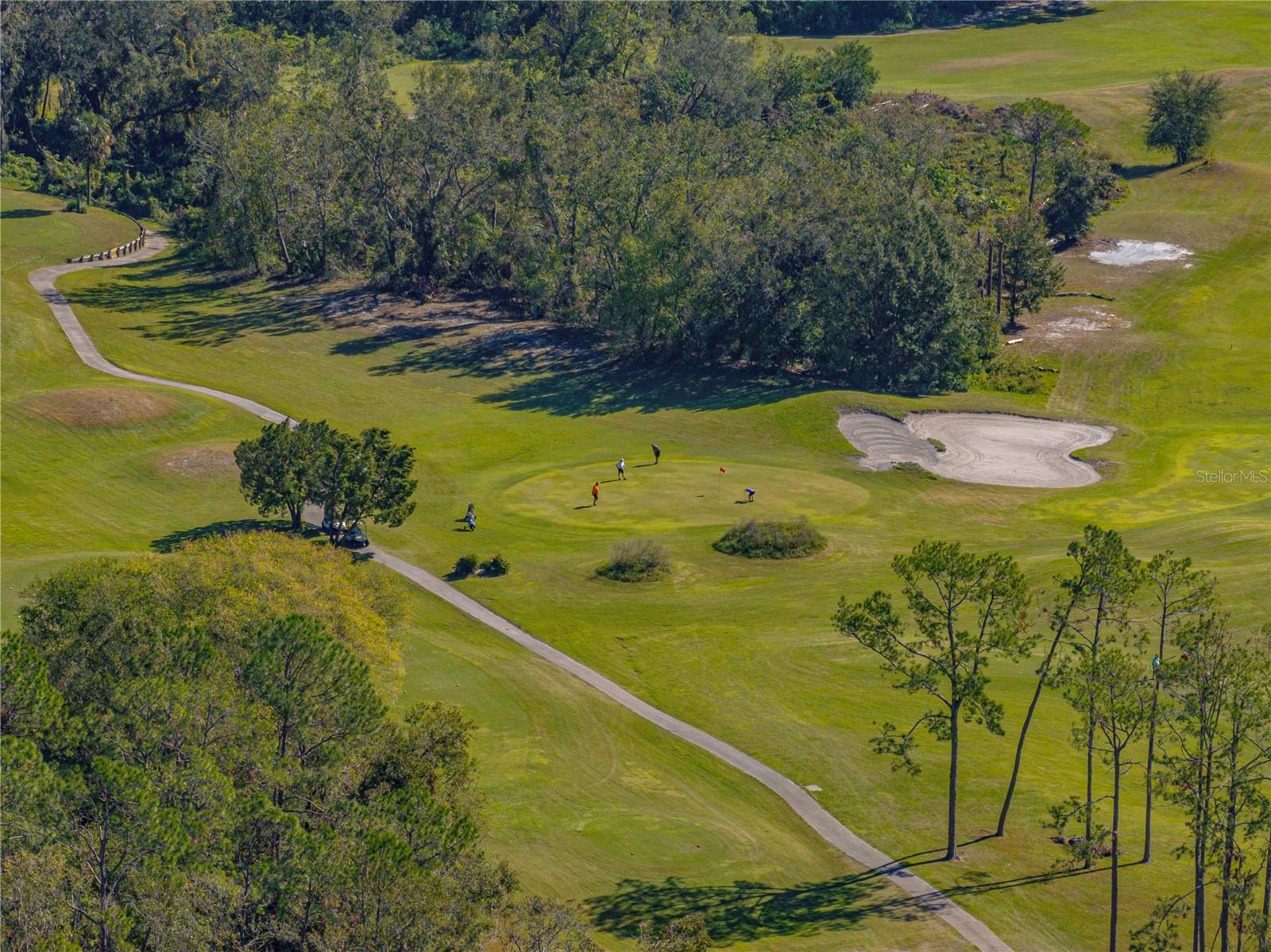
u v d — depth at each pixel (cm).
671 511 9231
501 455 10888
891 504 9544
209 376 12838
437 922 3581
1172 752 5722
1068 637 5438
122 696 4297
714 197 13312
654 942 3912
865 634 5131
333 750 4384
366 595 6191
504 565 8156
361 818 3934
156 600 5406
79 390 11769
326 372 13125
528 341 14088
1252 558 7919
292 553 6131
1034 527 9125
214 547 6066
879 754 5419
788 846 5075
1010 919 4519
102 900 3578
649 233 13325
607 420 11775
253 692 4488
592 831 5100
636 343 13538
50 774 3762
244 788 4169
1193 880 4762
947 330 12438
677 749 5912
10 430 10969
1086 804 4684
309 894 3634
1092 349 14012
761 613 7494
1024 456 10894
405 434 11412
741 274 12925
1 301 14162
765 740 6000
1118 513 9481
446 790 4534
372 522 9125
